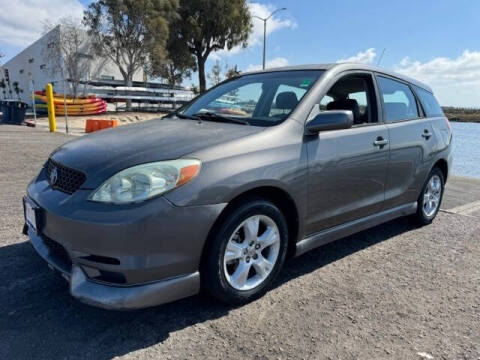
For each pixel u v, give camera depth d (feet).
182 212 7.05
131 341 7.15
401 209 12.78
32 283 9.08
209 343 7.16
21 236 11.85
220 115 10.55
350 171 10.12
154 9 104.78
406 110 13.05
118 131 9.77
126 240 6.72
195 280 7.54
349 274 10.25
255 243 8.44
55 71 122.52
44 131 49.42
